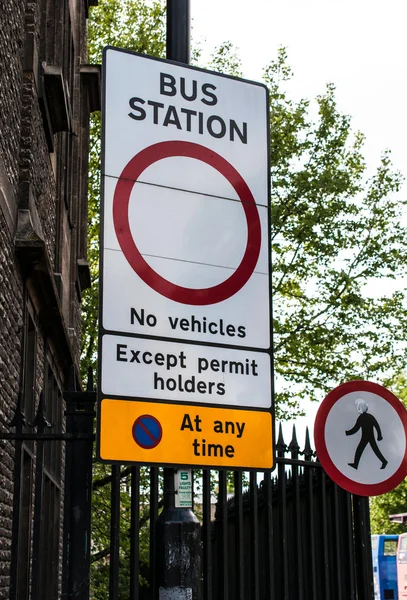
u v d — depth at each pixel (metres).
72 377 4.52
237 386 4.49
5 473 7.31
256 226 4.73
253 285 4.66
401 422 5.72
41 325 10.25
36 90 8.88
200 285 4.50
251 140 4.84
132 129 4.50
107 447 4.11
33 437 4.49
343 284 24.53
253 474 4.90
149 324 4.33
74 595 4.22
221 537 4.76
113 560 4.27
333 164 25.16
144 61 4.61
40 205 9.62
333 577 5.49
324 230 24.44
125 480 20.88
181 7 4.84
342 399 5.63
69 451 4.43
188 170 4.61
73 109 15.91
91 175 25.03
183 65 4.72
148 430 4.21
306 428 5.50
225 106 4.80
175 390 4.32
